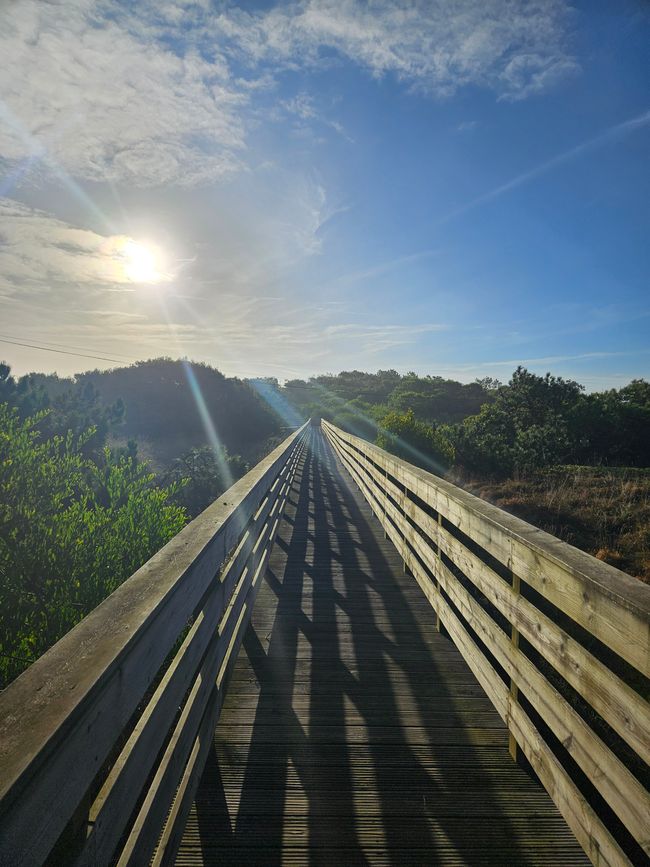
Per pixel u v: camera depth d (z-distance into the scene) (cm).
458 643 325
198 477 1148
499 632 247
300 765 235
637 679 358
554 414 2158
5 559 297
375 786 221
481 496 1134
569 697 312
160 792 151
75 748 89
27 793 74
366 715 277
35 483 351
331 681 313
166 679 155
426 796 216
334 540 668
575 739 168
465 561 302
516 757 237
